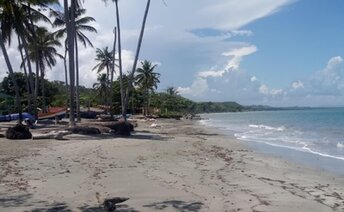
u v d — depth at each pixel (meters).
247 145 25.33
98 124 31.45
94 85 93.50
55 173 12.52
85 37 47.88
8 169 13.16
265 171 14.48
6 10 33.75
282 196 10.20
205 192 10.29
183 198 9.55
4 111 60.38
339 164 16.89
